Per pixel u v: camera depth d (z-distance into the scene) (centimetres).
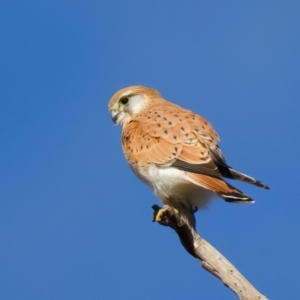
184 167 1068
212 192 1108
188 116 1159
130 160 1165
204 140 1091
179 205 1130
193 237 929
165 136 1114
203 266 920
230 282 898
